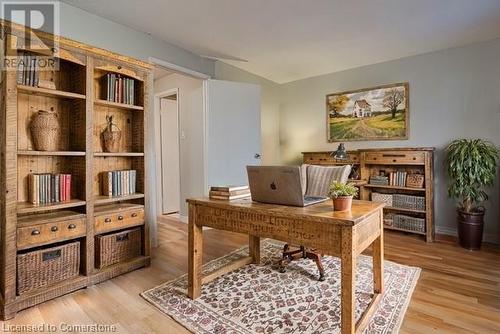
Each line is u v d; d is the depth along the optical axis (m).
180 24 2.96
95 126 2.59
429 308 1.88
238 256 2.87
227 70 4.27
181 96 4.33
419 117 3.83
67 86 2.38
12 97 1.83
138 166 2.73
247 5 2.57
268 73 4.70
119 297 2.06
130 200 2.82
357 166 4.08
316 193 2.55
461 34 3.19
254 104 4.21
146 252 2.66
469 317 1.78
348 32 3.14
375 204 1.88
